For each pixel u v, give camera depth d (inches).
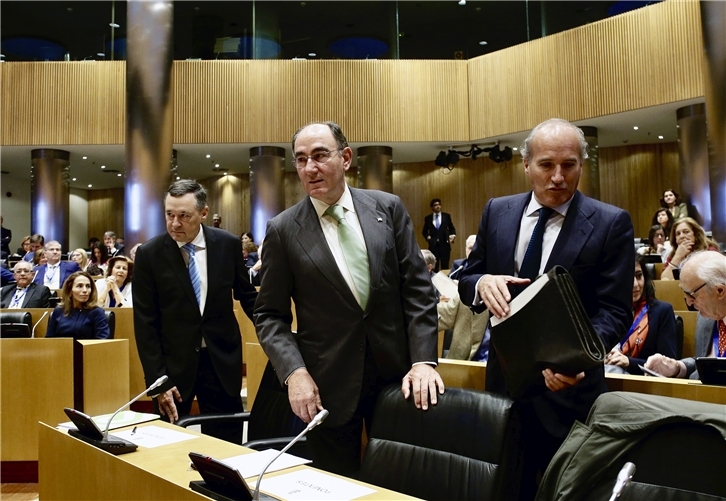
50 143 420.8
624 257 63.1
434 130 416.2
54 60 427.8
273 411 90.7
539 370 58.0
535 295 55.6
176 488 51.0
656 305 111.6
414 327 72.7
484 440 57.7
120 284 220.8
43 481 69.6
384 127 415.5
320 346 73.7
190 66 417.1
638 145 457.7
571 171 62.3
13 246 572.4
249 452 62.6
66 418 142.5
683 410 46.4
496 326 59.0
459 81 417.7
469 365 79.0
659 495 45.3
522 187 483.5
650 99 344.2
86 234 652.1
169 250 106.5
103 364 146.7
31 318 186.7
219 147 430.6
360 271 73.1
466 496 56.5
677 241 193.5
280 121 414.3
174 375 104.2
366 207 76.2
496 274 68.9
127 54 328.5
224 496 47.4
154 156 323.6
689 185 341.7
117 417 78.0
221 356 107.6
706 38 281.6
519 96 394.3
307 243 74.2
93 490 61.0
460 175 501.7
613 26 357.4
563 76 375.6
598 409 50.9
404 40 423.2
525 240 68.3
